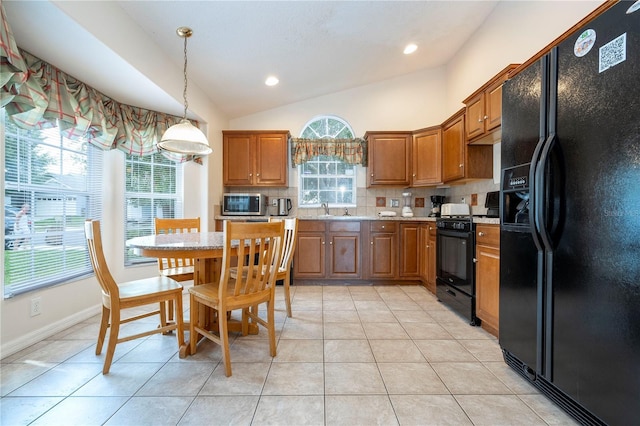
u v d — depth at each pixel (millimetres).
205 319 2096
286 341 2027
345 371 1644
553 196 1263
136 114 2945
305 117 4176
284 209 3963
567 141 1212
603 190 1069
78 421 1239
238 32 2406
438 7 2670
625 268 1002
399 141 3842
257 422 1238
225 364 1581
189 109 3012
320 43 2811
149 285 1850
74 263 2416
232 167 3875
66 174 2365
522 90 1496
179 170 3385
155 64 2404
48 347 1907
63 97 2154
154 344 1975
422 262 3484
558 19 2137
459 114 3098
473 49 3252
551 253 1296
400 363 1737
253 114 4188
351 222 3576
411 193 4117
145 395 1416
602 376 1084
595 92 1096
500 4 2768
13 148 1932
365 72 3721
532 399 1405
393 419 1265
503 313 1670
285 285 2516
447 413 1307
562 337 1253
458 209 3150
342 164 4289
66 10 1562
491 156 3021
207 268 2117
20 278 1949
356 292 3291
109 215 2809
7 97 1636
